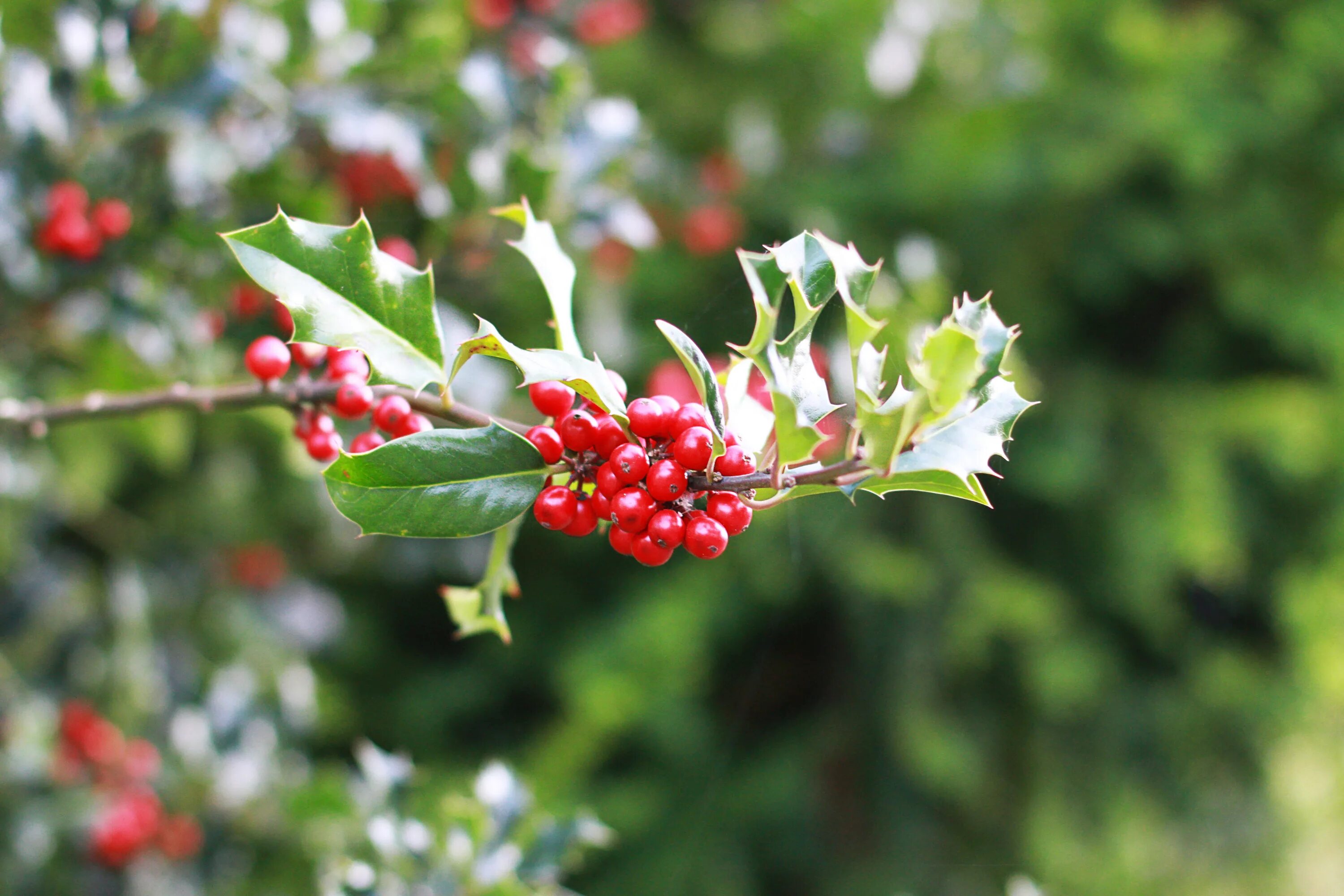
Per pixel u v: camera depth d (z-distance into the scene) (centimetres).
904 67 164
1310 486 166
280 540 146
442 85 79
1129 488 159
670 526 45
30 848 92
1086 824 165
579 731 142
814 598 174
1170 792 176
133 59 73
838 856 172
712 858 164
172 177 72
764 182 165
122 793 96
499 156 81
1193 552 149
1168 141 148
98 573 127
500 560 52
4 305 80
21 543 110
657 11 195
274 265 48
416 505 47
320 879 73
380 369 48
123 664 107
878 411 45
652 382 72
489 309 107
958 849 168
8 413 56
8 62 70
